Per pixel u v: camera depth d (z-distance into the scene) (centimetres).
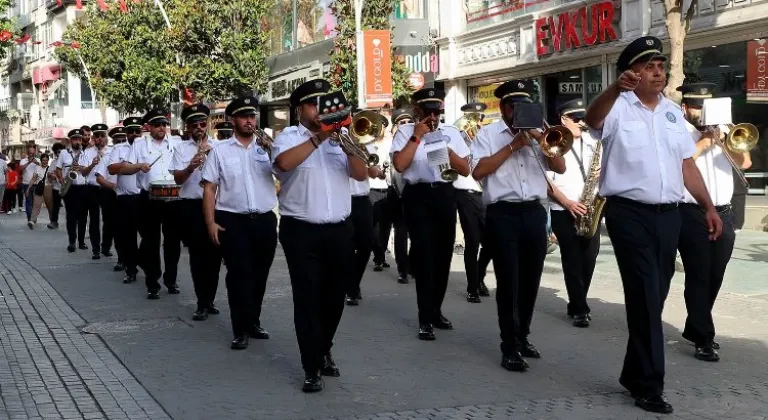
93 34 3444
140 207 1069
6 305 1027
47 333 867
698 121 728
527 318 717
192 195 908
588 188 792
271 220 795
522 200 685
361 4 2039
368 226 955
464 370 691
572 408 587
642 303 584
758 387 631
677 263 1172
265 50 2847
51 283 1203
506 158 673
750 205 1664
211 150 781
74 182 1583
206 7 2623
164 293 1104
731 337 788
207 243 909
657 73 584
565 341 783
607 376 667
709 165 726
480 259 993
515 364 684
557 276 1157
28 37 3981
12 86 7175
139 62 3062
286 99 3281
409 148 734
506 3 2248
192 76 2623
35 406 617
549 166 691
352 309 955
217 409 601
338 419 573
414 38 2578
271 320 906
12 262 1455
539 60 2097
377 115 618
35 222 2228
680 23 1291
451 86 2500
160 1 2944
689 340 735
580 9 1948
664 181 586
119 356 762
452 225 812
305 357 637
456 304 973
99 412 601
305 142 613
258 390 646
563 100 2084
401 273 1126
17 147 6806
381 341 797
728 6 1627
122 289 1142
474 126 1053
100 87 3494
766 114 1634
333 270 647
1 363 743
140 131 1164
